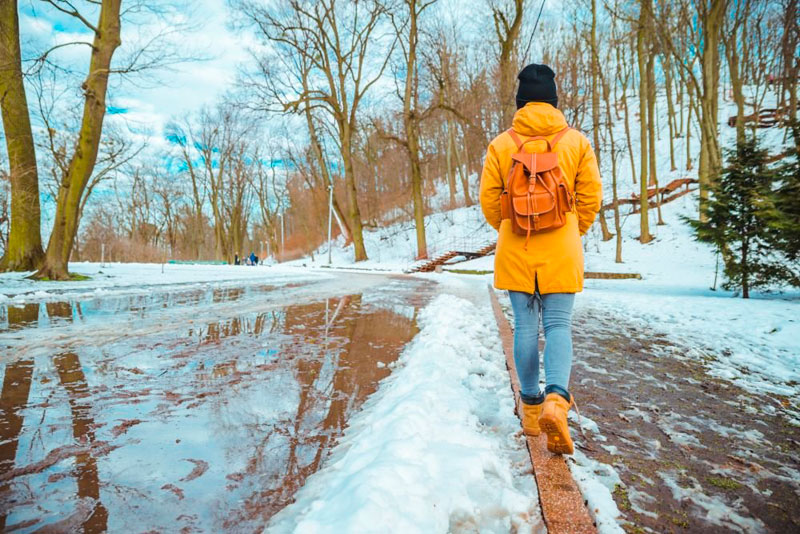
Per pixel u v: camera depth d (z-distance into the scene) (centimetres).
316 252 4728
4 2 1180
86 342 426
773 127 2798
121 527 136
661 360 386
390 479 148
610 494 160
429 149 4659
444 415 226
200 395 272
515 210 181
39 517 140
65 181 1135
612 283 1483
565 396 176
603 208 2422
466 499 151
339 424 229
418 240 2842
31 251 1301
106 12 1091
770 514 153
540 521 143
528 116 193
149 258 4466
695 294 991
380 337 473
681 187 2681
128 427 219
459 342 413
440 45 3012
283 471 176
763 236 775
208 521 140
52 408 244
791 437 222
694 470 185
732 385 313
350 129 3175
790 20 1487
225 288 1108
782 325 509
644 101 2091
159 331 490
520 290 193
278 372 329
